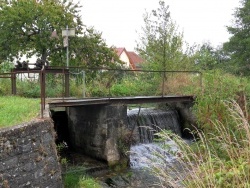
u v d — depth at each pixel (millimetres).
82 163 11445
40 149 6145
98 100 11125
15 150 5535
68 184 8477
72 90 14422
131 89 17484
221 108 9516
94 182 9133
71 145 13422
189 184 3852
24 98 10766
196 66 20547
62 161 10727
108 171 11039
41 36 19797
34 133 6059
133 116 13773
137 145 12945
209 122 9180
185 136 15500
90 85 15992
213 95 10992
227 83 11820
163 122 14969
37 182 5984
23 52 19844
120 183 9836
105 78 17969
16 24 19578
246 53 31547
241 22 33688
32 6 19547
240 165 3818
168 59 18859
